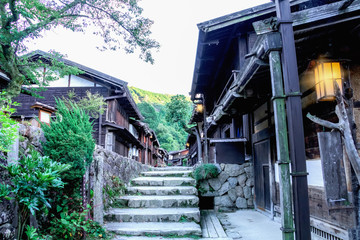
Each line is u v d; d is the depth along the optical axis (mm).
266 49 2918
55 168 2678
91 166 4215
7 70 5180
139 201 5281
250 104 6133
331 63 3166
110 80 13102
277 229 4820
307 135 4113
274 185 5527
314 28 3035
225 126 10570
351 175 3045
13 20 4879
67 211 3373
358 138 3086
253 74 3783
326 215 3562
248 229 4926
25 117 7441
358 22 3109
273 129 5461
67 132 3447
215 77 9070
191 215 4781
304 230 2486
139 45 6949
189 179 6938
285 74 2742
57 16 5320
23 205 2570
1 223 2521
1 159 2641
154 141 31781
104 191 4875
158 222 4652
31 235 2543
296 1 3553
